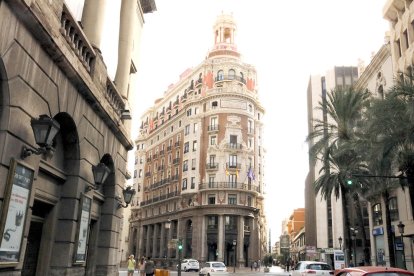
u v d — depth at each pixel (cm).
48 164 957
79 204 1102
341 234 6312
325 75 7206
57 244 1041
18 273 751
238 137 6531
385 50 3222
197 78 7369
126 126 1850
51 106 896
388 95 1753
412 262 2831
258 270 5922
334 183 2839
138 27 2131
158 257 7338
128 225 9181
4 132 700
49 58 872
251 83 7125
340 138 2714
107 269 1483
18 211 738
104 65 1324
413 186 1738
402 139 1647
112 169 1545
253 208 6291
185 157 6950
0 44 668
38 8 771
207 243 6122
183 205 6681
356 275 823
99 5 1273
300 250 10450
